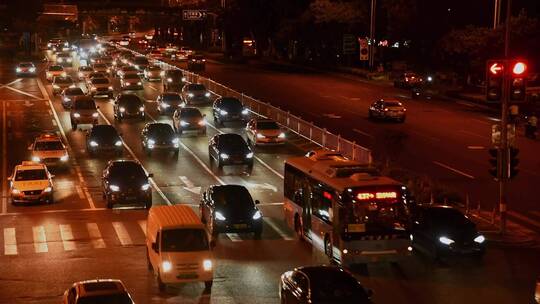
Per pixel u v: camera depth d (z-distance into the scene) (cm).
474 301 2511
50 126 6438
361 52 10800
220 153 4844
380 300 2509
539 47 7738
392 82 10100
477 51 8231
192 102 7606
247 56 14662
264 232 3456
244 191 3466
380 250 2805
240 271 2839
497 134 3322
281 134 5519
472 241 3002
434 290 2631
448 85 9681
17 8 14800
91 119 6272
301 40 12912
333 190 2869
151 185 4434
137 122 6631
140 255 3066
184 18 16425
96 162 5084
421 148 5497
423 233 3091
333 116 6956
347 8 11300
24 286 2642
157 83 9675
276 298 2516
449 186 4369
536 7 10138
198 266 2572
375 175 2994
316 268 2327
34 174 4081
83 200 4106
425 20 10494
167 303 2459
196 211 3812
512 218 3734
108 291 2081
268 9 13438
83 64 12262
